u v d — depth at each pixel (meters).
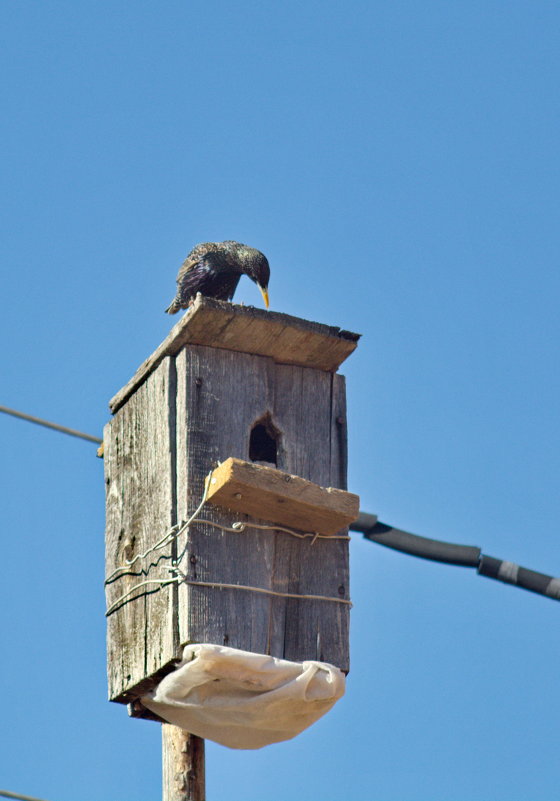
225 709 9.42
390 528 10.83
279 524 10.24
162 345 10.70
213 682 9.40
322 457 10.80
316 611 10.23
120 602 10.58
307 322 10.69
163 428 10.50
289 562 10.26
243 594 9.93
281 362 10.88
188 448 10.23
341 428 10.96
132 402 11.11
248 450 10.47
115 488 11.11
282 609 10.11
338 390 11.05
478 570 10.77
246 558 10.03
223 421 10.44
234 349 10.66
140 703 10.45
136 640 10.23
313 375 10.98
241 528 10.02
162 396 10.61
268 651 9.90
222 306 10.35
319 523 10.23
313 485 10.02
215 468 10.24
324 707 9.63
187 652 9.50
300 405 10.84
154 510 10.41
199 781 10.03
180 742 10.11
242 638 9.80
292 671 9.41
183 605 9.73
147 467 10.66
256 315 10.48
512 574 10.74
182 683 9.41
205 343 10.55
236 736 9.73
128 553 10.66
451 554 10.77
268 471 9.85
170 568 9.93
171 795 9.98
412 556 10.83
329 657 10.12
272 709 9.40
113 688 10.43
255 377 10.69
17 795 9.09
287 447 10.66
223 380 10.55
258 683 9.33
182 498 10.10
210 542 9.95
